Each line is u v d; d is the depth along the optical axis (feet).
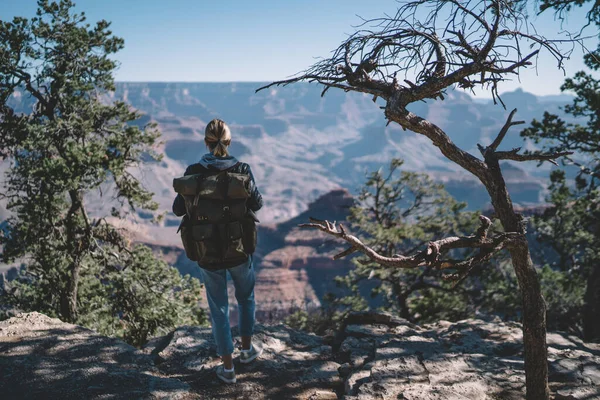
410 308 76.89
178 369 13.84
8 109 53.62
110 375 12.57
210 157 11.59
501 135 10.49
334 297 86.89
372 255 9.33
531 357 11.11
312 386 13.21
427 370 13.28
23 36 52.70
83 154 50.19
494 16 10.48
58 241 55.52
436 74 10.49
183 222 11.76
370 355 14.70
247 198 11.61
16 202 53.52
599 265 56.13
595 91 46.80
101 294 58.54
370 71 11.28
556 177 53.21
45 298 55.52
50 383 12.05
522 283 10.82
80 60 55.83
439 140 10.42
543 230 85.61
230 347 12.79
